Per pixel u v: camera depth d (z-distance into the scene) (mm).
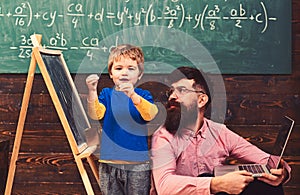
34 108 3674
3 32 3648
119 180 3186
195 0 3670
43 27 3654
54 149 3686
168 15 3666
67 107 3062
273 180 2893
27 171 3678
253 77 3693
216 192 2936
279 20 3686
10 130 3676
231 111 3680
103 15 3660
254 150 3365
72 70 3658
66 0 3646
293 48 3682
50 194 3689
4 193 3227
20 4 3646
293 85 3684
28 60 3662
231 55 3680
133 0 3658
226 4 3672
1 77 3668
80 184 3697
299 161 3705
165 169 3076
